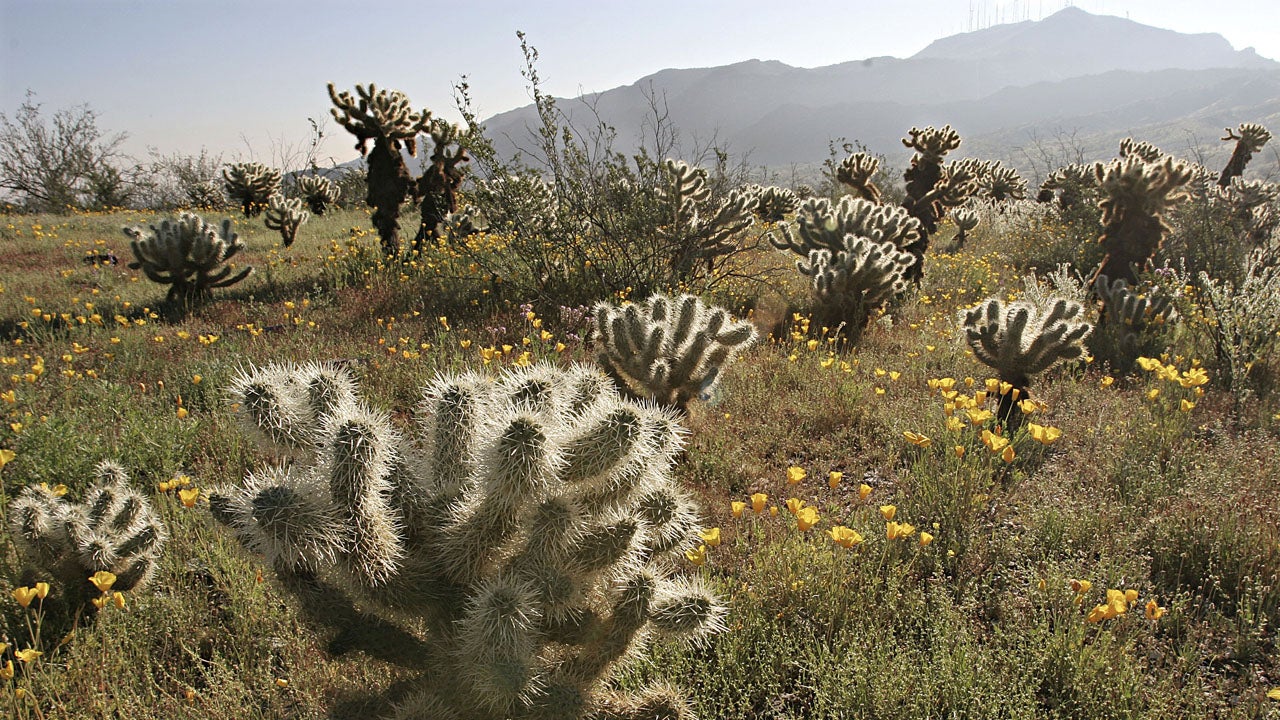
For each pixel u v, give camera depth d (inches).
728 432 202.8
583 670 83.7
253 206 847.7
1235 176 788.0
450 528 78.7
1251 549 143.5
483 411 85.0
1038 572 142.2
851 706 109.3
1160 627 131.0
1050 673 116.7
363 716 83.7
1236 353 265.3
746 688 114.7
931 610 131.7
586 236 369.1
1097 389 253.0
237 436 182.9
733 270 414.9
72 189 1146.7
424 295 360.2
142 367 251.6
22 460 167.8
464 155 493.0
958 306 385.4
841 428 212.4
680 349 186.4
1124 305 314.0
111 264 465.4
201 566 137.7
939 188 458.9
